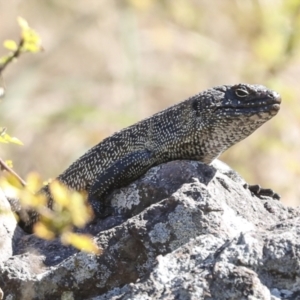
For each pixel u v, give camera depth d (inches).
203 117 487.8
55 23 1162.6
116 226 413.4
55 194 352.2
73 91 1050.7
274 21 1042.7
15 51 390.6
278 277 356.5
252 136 977.5
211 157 498.0
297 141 994.1
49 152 982.4
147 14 1126.4
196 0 1130.7
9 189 359.6
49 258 426.0
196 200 403.9
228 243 370.0
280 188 956.0
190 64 1079.6
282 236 363.6
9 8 1183.6
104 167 506.9
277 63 1029.2
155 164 495.2
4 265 414.6
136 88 1024.9
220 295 348.5
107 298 395.9
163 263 370.6
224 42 1104.8
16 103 1009.5
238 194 439.2
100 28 1139.3
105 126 1000.9
